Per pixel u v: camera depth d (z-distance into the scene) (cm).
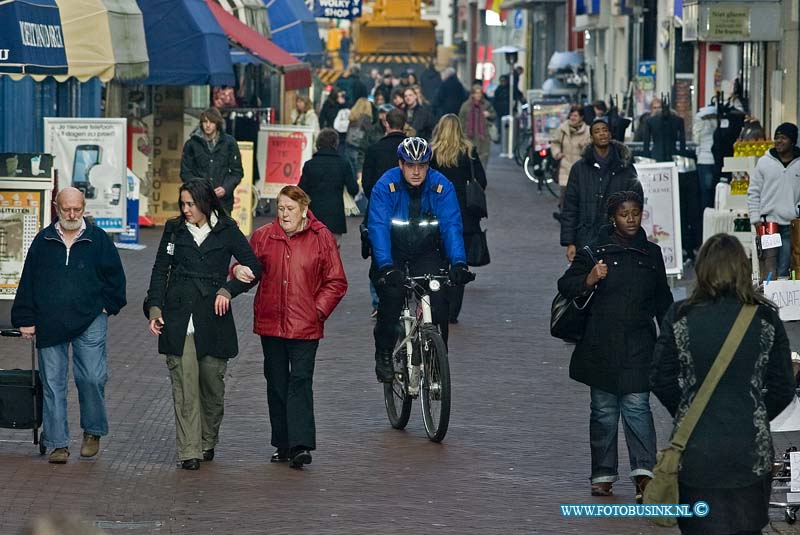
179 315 2511
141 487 2381
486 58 18562
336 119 8750
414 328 2819
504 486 2416
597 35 13625
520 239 6450
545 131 9562
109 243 2556
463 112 9156
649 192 4216
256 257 2544
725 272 1689
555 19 17038
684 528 1677
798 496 2209
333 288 2544
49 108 5334
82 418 2567
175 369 2511
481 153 9194
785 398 1703
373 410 3041
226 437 2772
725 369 1666
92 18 4309
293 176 6938
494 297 4684
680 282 4875
